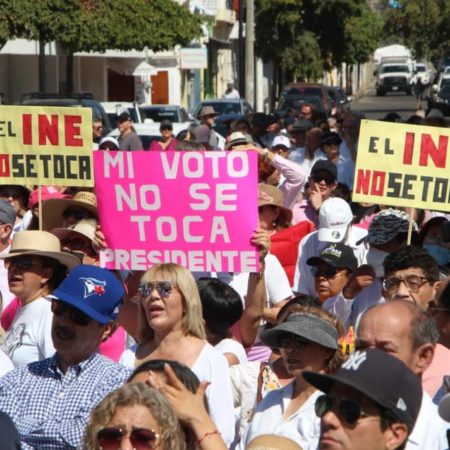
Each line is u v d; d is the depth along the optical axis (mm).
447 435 9719
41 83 59812
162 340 12758
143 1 59688
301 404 11734
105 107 52906
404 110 123188
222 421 12312
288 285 16562
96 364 12070
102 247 15961
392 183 16672
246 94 78188
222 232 15594
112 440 9023
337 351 11805
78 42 57438
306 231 18875
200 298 13828
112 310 12234
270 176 23281
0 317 15805
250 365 13258
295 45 108625
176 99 100438
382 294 14836
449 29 98188
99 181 15883
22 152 17562
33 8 54594
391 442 8398
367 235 16750
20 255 14242
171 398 9945
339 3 109000
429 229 17828
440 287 13133
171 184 15688
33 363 12211
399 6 99812
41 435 11688
